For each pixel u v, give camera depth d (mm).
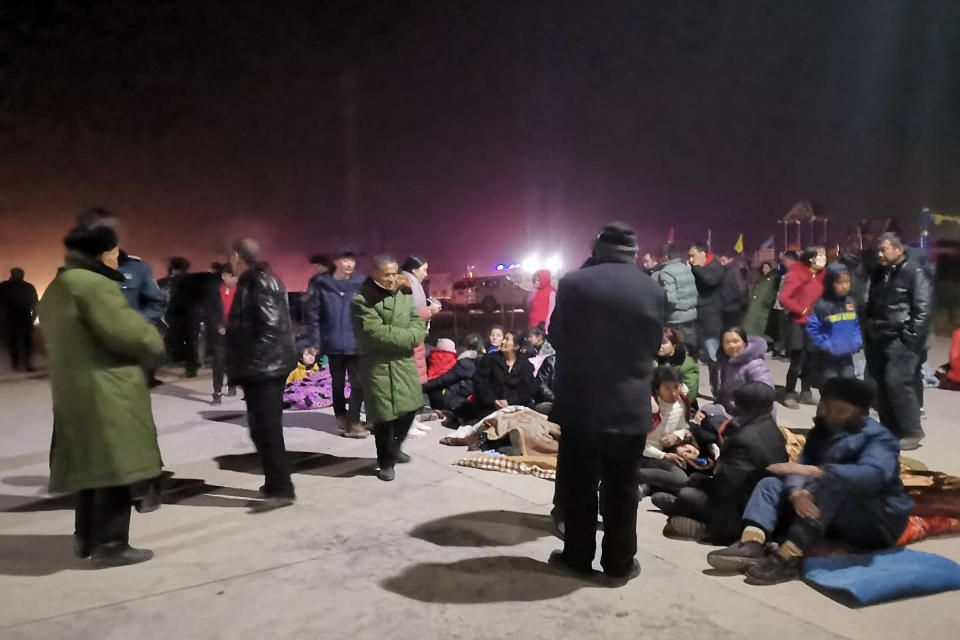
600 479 3352
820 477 3270
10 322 10570
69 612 2951
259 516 4152
